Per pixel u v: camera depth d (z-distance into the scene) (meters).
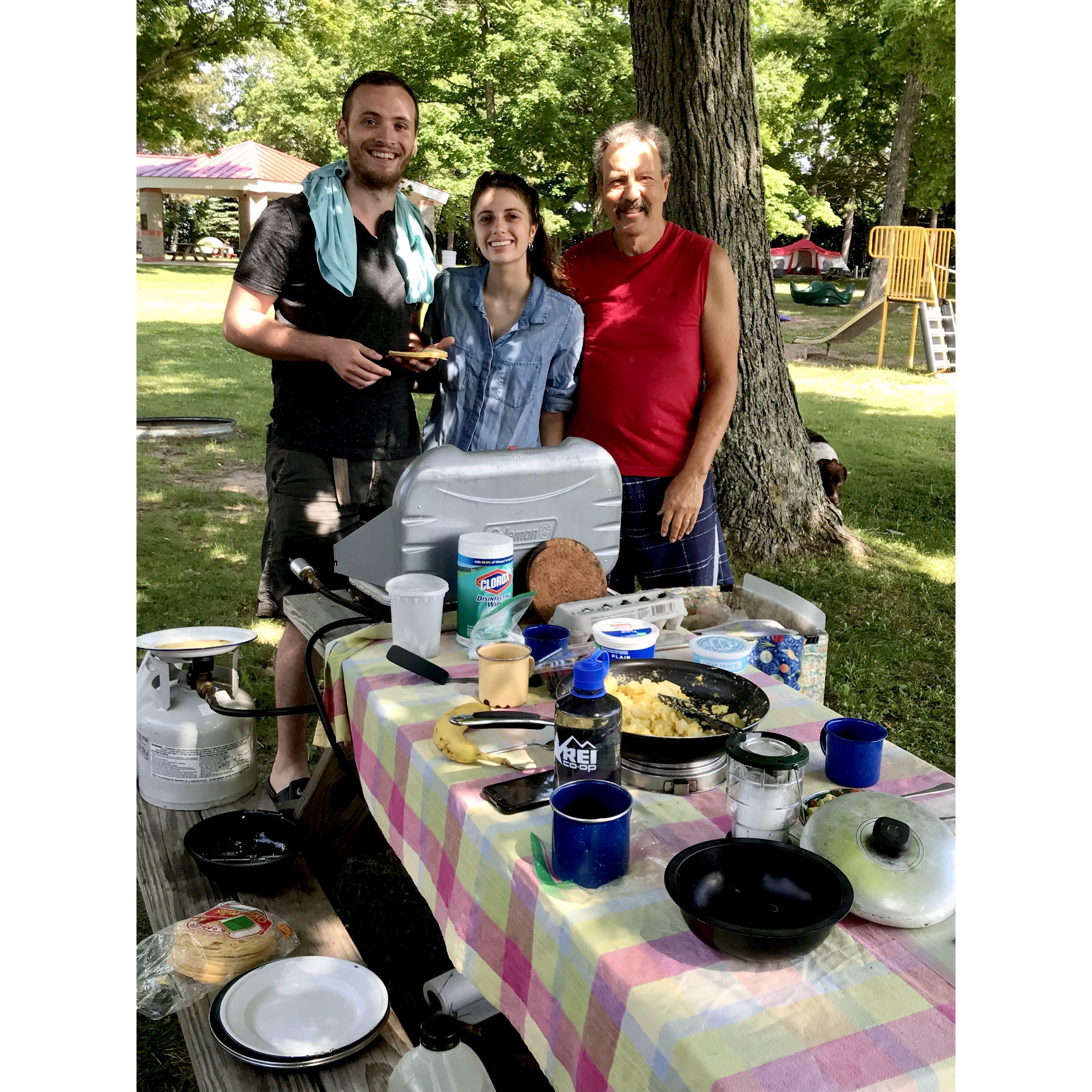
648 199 2.63
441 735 1.44
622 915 1.06
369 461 2.66
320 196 2.51
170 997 1.62
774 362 5.34
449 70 22.94
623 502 2.82
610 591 2.42
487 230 2.56
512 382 2.68
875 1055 0.87
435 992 1.90
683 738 1.30
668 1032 0.89
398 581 1.86
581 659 1.31
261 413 9.04
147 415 8.73
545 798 1.30
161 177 29.12
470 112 23.22
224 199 38.28
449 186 22.23
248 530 5.79
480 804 1.30
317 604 2.22
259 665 4.00
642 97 5.02
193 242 37.94
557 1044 1.07
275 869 1.91
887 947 1.01
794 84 22.33
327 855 2.19
